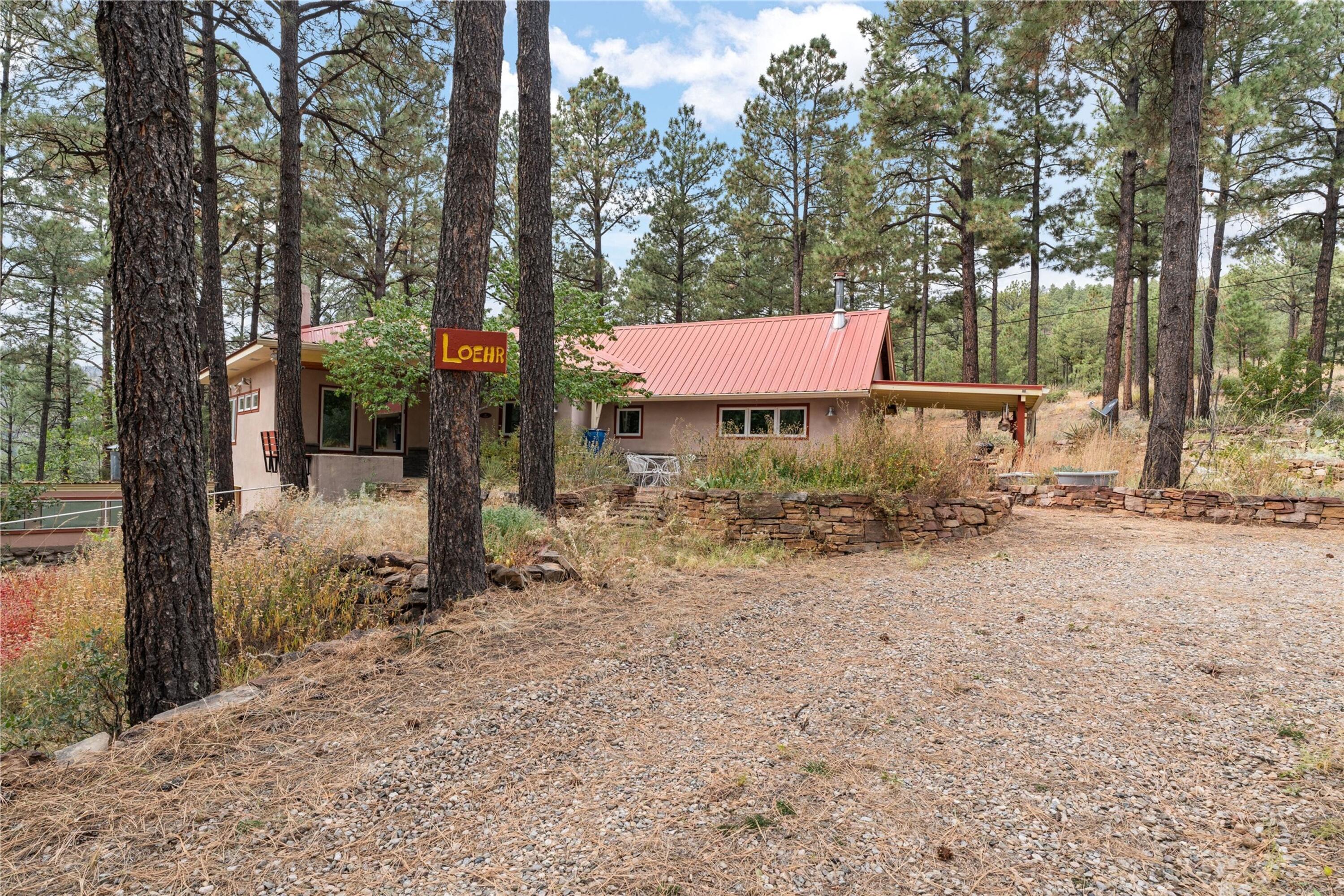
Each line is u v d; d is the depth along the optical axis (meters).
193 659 3.98
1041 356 56.84
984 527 8.72
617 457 14.75
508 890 2.20
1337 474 11.14
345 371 13.38
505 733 3.28
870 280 28.42
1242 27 17.75
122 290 3.84
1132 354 32.22
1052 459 15.24
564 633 4.65
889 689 3.71
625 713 3.49
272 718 3.46
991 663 4.06
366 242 26.16
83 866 2.37
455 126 5.50
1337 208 22.56
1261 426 13.43
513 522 7.21
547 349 8.89
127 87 3.77
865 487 8.59
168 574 3.92
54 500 13.03
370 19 12.32
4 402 32.91
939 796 2.68
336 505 9.67
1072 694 3.59
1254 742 3.00
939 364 47.69
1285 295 42.25
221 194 18.33
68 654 5.35
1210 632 4.45
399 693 3.72
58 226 23.50
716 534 8.67
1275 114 21.02
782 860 2.32
